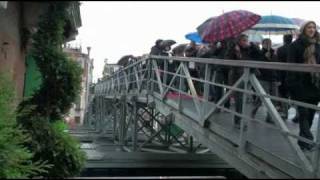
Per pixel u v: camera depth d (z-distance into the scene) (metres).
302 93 6.09
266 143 6.05
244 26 7.96
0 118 5.88
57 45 7.23
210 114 7.07
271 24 11.08
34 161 6.56
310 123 6.47
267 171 5.16
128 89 17.81
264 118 7.89
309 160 5.20
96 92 34.12
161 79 12.20
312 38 6.33
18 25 8.83
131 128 20.23
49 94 7.20
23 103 7.12
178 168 15.85
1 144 5.54
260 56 8.07
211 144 7.03
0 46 7.70
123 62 19.95
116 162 16.17
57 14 7.00
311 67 4.53
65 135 7.04
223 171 13.31
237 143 6.06
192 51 10.69
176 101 10.20
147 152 16.78
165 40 12.65
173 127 19.22
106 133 27.50
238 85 6.27
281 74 7.19
